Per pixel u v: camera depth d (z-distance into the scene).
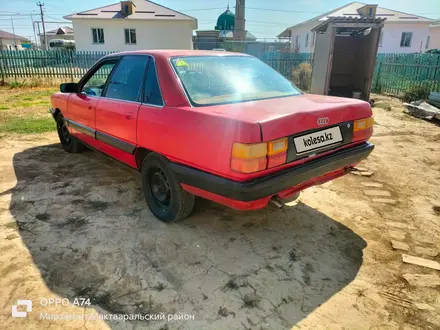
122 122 3.35
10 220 3.21
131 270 2.51
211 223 3.20
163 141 2.82
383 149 5.73
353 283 2.41
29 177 4.33
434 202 3.71
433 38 36.16
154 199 3.29
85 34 26.69
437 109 8.41
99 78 4.07
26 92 13.47
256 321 2.06
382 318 2.10
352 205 3.62
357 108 2.88
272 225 3.19
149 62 3.22
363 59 10.59
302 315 2.12
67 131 5.28
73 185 4.08
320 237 3.00
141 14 27.00
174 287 2.34
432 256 2.74
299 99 3.02
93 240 2.90
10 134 6.56
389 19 27.66
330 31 9.66
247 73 3.36
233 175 2.29
